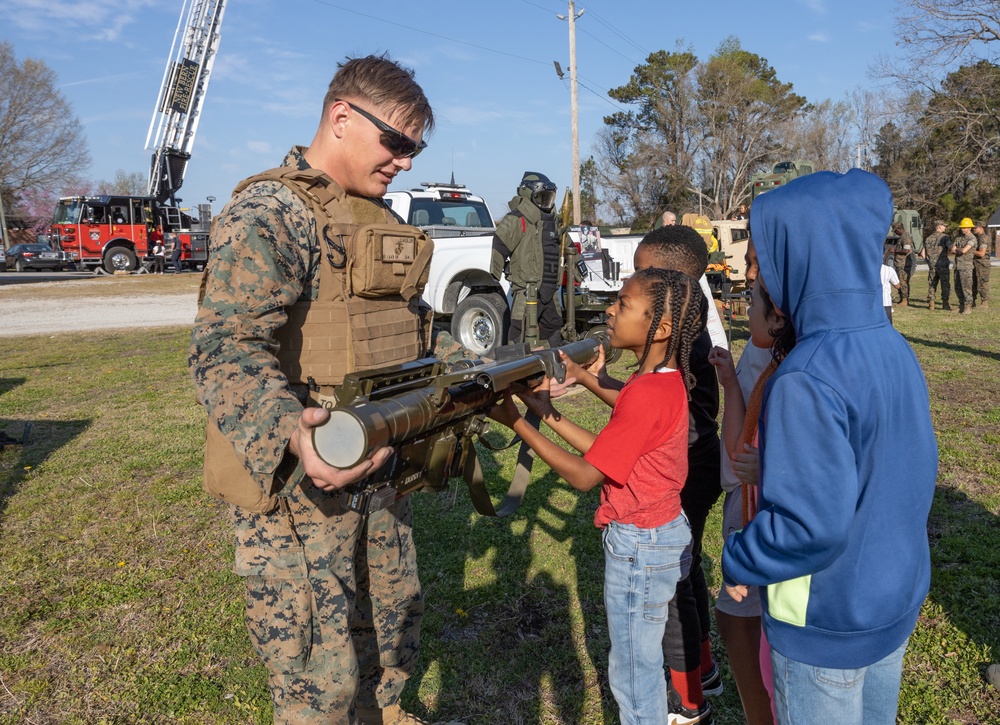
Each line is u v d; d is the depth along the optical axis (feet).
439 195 33.99
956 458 17.48
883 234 4.79
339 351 5.98
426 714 8.86
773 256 5.06
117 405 24.34
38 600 11.64
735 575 4.92
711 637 10.53
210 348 5.29
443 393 5.19
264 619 6.14
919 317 45.62
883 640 4.78
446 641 10.32
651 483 6.45
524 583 11.80
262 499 5.73
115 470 17.71
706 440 8.11
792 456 4.53
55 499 15.89
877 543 4.74
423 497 15.34
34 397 25.67
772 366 5.99
